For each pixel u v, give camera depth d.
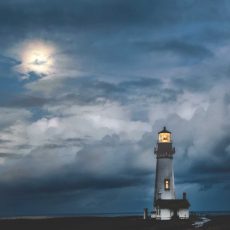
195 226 83.62
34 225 117.88
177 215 102.44
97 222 116.50
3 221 150.88
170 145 108.00
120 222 106.31
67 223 122.00
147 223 96.06
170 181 106.38
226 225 82.19
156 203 104.75
